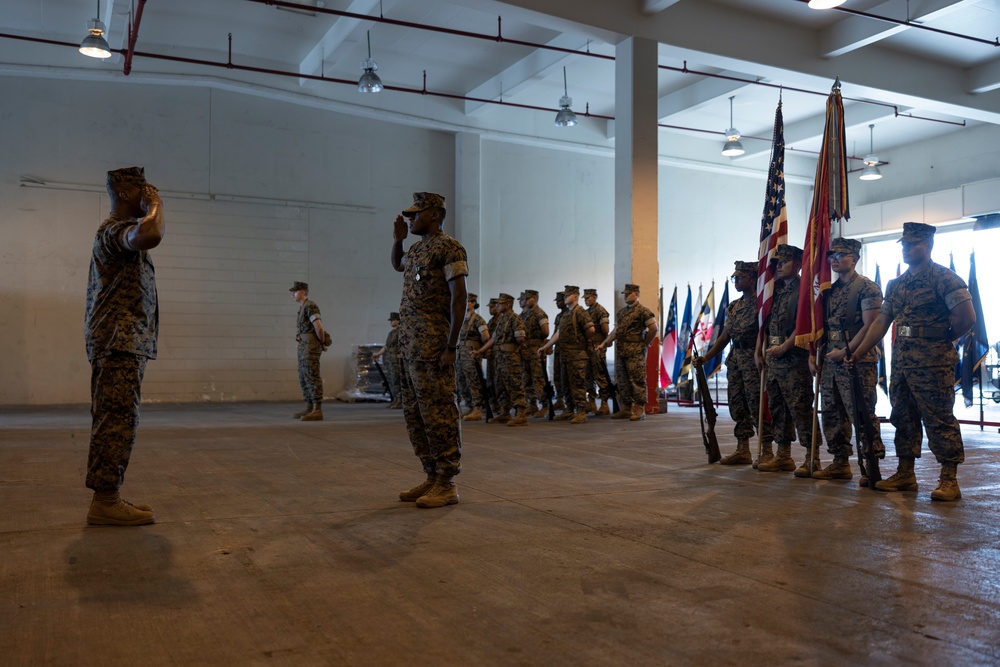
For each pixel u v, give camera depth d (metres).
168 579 2.94
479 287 17.56
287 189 16.19
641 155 12.27
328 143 16.56
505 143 17.95
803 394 5.70
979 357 10.22
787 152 20.73
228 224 15.68
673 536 3.67
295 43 14.80
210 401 15.48
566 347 10.66
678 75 15.72
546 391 11.34
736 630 2.40
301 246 16.30
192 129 15.42
